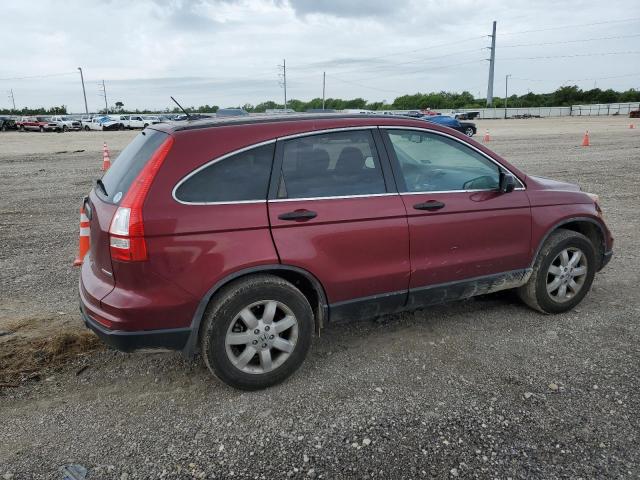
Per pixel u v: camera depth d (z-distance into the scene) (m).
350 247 3.54
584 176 13.03
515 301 4.90
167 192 3.08
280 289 3.34
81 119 55.78
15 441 2.96
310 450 2.86
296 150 3.45
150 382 3.57
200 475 2.69
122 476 2.69
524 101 110.69
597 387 3.42
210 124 3.34
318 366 3.75
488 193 4.12
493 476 2.65
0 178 13.83
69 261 6.36
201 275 3.13
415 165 3.90
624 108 86.06
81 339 4.13
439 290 3.99
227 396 3.39
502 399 3.30
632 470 2.68
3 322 4.48
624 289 5.21
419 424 3.06
